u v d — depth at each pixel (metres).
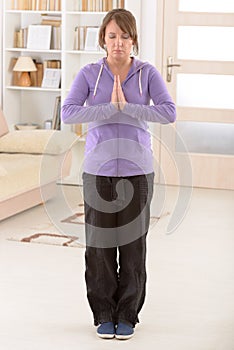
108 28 3.05
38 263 4.39
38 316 3.50
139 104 3.08
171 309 3.62
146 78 3.10
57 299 3.74
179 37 6.84
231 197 6.54
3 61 7.34
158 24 6.82
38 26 7.34
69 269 4.28
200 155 6.93
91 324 3.42
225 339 3.25
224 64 6.80
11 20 7.37
